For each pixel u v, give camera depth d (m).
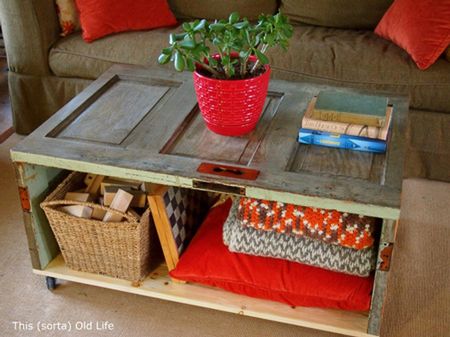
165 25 2.38
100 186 1.60
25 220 1.54
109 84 1.75
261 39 1.40
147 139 1.46
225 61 1.39
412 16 2.07
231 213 1.55
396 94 1.68
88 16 2.25
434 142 2.05
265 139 1.46
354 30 2.37
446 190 2.08
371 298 1.40
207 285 1.54
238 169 1.33
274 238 1.47
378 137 1.40
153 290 1.53
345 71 2.05
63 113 1.58
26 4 2.19
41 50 2.27
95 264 1.57
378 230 1.47
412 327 1.52
